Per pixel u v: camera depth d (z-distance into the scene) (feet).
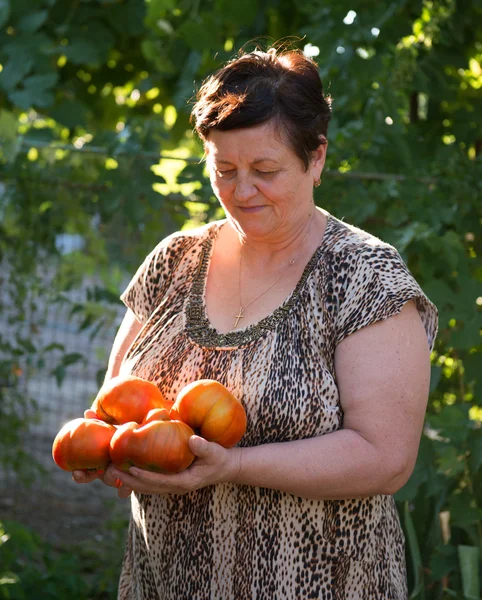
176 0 21.80
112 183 18.54
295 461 8.57
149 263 10.45
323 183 17.98
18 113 24.35
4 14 21.18
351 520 9.07
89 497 25.90
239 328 9.36
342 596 9.11
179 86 22.22
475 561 14.53
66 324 22.25
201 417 8.56
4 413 21.29
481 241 17.99
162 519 9.52
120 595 10.64
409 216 17.89
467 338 15.88
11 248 19.72
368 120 18.28
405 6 18.86
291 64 8.92
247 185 8.78
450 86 20.10
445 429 15.21
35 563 20.48
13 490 24.68
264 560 9.00
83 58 22.18
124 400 9.14
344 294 8.95
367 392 8.69
